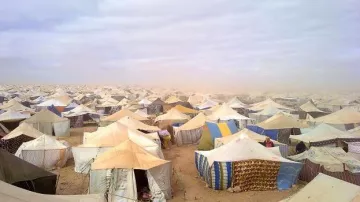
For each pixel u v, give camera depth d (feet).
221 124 88.84
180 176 67.72
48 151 71.46
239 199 53.88
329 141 78.79
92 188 53.06
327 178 35.04
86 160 69.26
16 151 77.97
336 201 31.76
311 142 78.48
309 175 60.39
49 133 112.68
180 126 107.55
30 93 366.84
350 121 103.45
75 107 171.73
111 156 55.42
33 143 72.84
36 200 31.19
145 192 54.65
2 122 119.44
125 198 51.65
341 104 205.05
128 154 55.42
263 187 58.44
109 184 52.60
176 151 93.86
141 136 74.64
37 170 49.06
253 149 61.11
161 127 114.21
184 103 201.16
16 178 46.29
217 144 77.36
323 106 200.75
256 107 168.96
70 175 67.41
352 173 56.39
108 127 76.43
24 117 125.59
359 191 31.63
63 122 115.65
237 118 118.21
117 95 328.70
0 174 44.70
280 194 55.62
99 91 477.36
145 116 143.43
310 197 33.86
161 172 54.70
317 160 61.00
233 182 58.29
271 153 61.52
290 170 59.06
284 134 93.45
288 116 99.81
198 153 67.51
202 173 65.10
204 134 85.87
